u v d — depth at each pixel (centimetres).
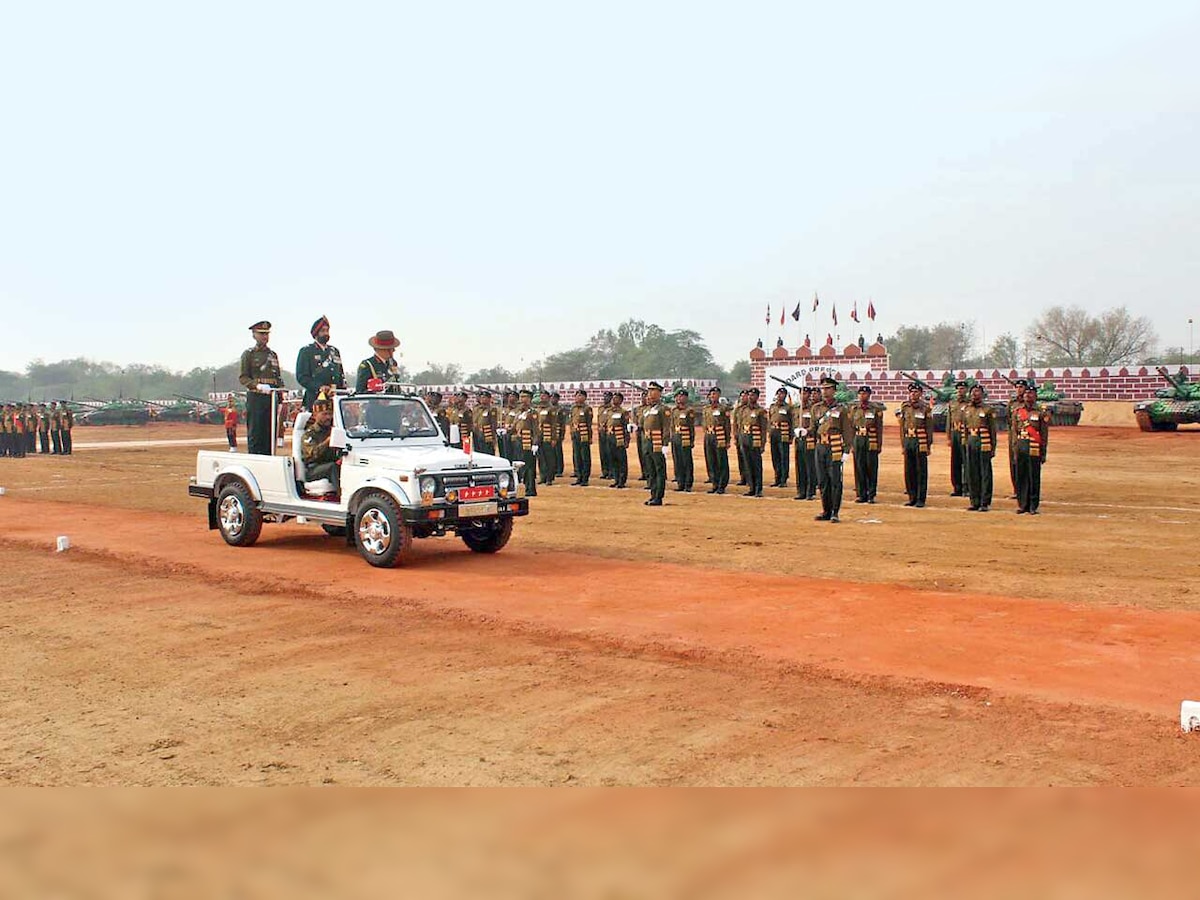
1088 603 971
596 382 6500
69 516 1823
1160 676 718
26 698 724
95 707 700
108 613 998
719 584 1087
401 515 1192
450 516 1204
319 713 679
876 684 715
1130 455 2991
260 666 797
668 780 547
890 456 3170
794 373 5434
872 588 1053
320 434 1311
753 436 2108
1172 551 1299
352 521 1264
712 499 2058
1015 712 651
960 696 687
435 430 1379
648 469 2036
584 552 1338
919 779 541
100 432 6122
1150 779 535
